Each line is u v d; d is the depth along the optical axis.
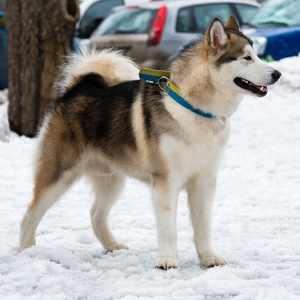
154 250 8.66
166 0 23.20
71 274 7.54
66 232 9.61
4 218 10.20
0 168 13.09
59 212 10.61
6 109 17.02
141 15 21.80
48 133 8.78
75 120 8.62
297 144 14.33
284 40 19.64
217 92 7.54
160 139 7.60
